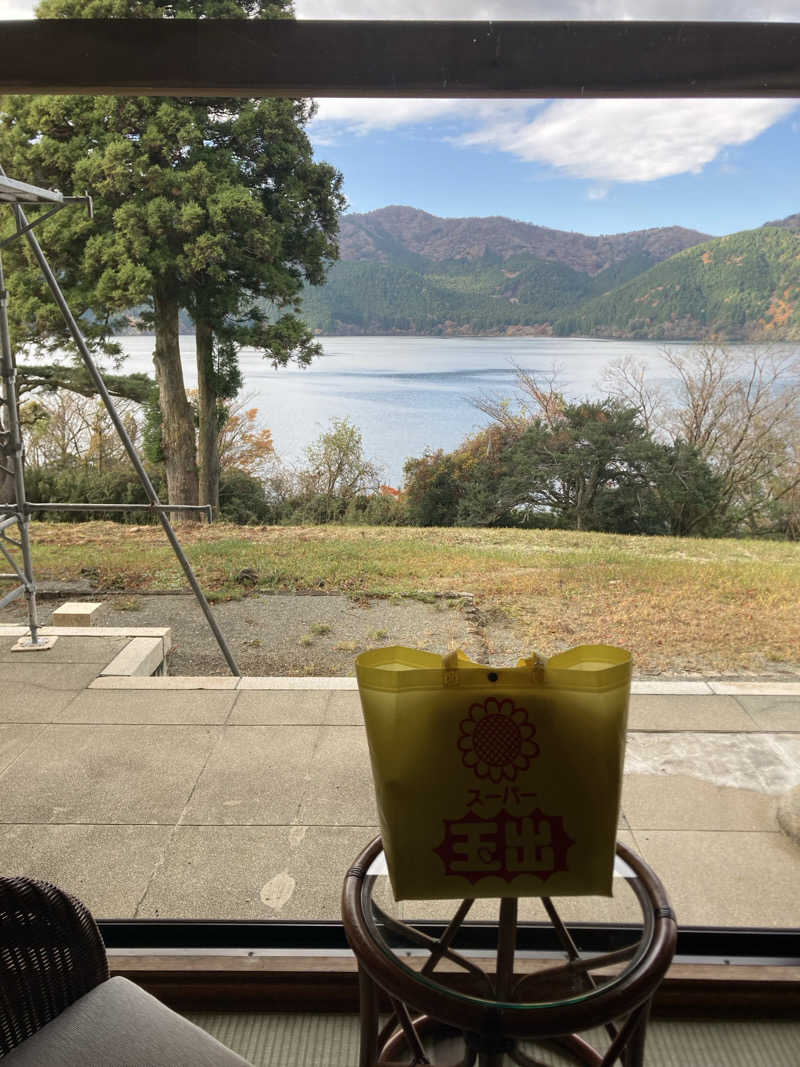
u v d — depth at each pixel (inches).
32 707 113.4
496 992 38.2
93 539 245.9
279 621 173.0
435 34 59.2
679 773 93.7
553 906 42.0
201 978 64.7
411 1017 50.2
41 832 83.5
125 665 128.8
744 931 65.8
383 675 36.0
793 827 81.2
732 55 58.7
